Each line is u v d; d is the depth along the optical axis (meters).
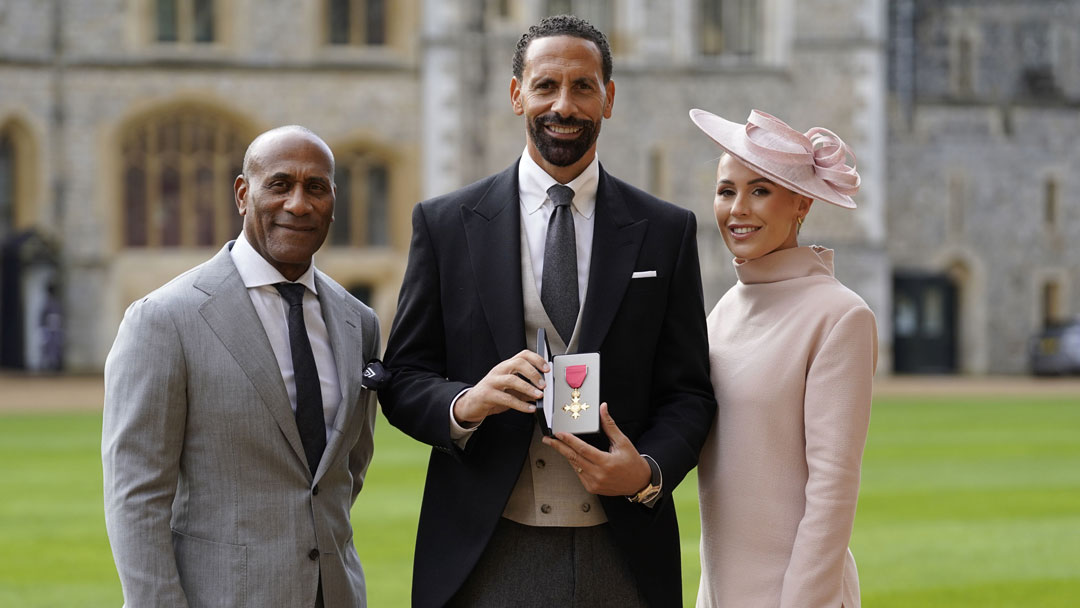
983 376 31.59
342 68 27.78
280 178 3.87
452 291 4.17
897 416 19.03
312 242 3.92
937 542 9.25
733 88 28.81
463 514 4.02
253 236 3.97
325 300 4.05
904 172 32.38
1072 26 34.16
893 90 32.56
